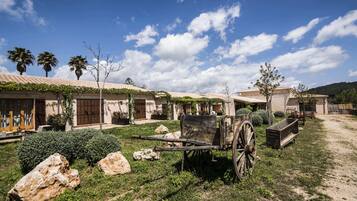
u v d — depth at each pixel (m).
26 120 14.38
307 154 8.63
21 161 6.31
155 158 7.43
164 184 5.36
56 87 14.83
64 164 5.46
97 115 18.94
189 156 7.27
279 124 12.16
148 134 13.36
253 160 6.54
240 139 5.95
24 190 4.48
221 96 35.59
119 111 21.08
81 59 37.88
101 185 5.43
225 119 5.59
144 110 24.16
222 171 6.15
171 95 26.25
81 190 5.12
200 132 5.95
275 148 9.51
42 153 6.36
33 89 13.67
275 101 43.09
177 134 10.31
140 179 5.71
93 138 7.32
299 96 32.03
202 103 31.38
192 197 4.66
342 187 5.45
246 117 6.46
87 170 6.50
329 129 16.91
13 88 12.88
